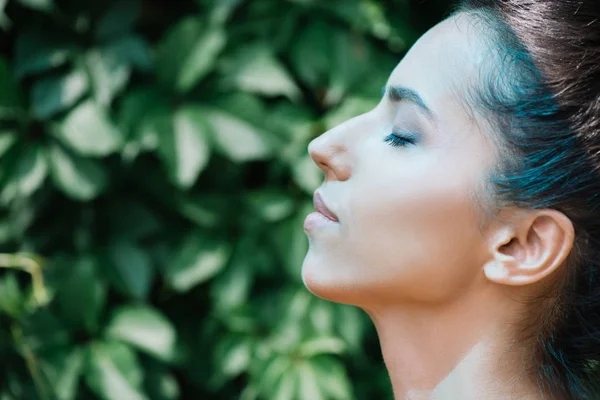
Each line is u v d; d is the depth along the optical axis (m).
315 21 1.72
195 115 1.63
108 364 1.61
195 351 1.82
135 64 1.65
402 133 0.82
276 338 1.73
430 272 0.81
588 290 0.84
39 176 1.58
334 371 1.70
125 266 1.69
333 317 1.74
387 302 0.85
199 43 1.63
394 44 1.75
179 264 1.70
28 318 1.62
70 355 1.62
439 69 0.82
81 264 1.64
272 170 1.74
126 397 1.59
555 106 0.79
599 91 0.80
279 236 1.72
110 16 1.65
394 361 0.86
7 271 1.70
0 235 1.69
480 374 0.83
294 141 1.70
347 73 1.71
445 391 0.84
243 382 1.87
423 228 0.80
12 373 1.62
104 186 1.62
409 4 1.79
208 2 1.65
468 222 0.80
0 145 1.58
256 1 1.72
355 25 1.69
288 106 1.72
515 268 0.80
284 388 1.66
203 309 1.84
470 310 0.82
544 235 0.79
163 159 1.59
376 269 0.82
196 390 1.88
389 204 0.81
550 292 0.83
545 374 0.85
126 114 1.59
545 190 0.78
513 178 0.78
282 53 1.76
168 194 1.73
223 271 1.72
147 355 1.75
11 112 1.59
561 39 0.80
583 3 0.81
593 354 0.89
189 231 1.78
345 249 0.84
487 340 0.83
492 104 0.79
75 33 1.66
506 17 0.82
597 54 0.80
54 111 1.59
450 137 0.80
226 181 1.76
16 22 1.66
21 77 1.61
